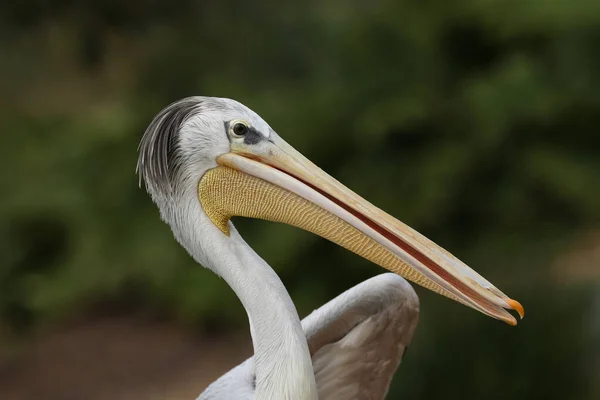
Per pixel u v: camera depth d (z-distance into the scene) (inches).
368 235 188.5
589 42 577.0
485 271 503.2
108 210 624.4
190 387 524.1
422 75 591.8
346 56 613.6
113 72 738.2
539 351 404.2
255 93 634.8
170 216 194.7
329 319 222.5
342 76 609.3
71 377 546.6
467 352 408.8
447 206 553.3
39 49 739.4
